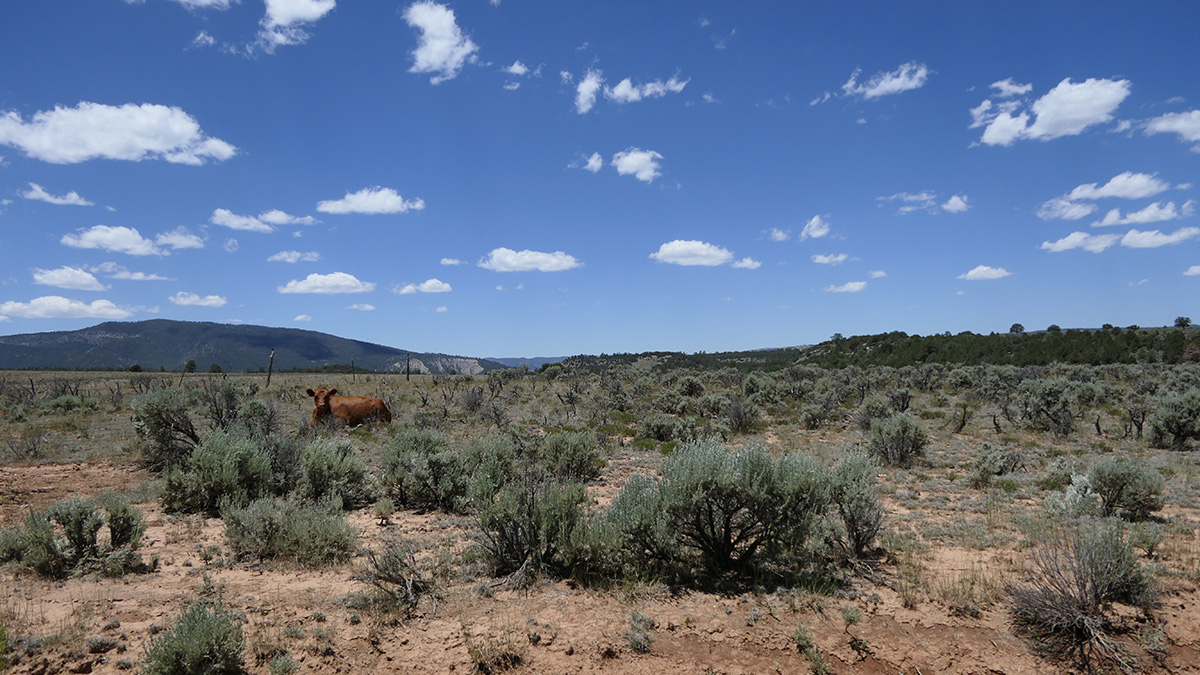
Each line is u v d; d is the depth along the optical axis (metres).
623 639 5.75
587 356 107.50
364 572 6.92
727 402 24.17
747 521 7.66
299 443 13.35
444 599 6.50
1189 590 6.92
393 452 12.05
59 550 7.31
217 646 4.96
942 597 6.68
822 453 16.27
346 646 5.53
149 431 14.32
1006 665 5.69
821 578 7.05
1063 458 14.68
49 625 5.62
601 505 10.77
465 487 10.97
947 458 16.16
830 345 93.12
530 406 28.75
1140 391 28.84
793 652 5.73
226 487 10.42
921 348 68.38
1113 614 6.29
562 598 6.58
